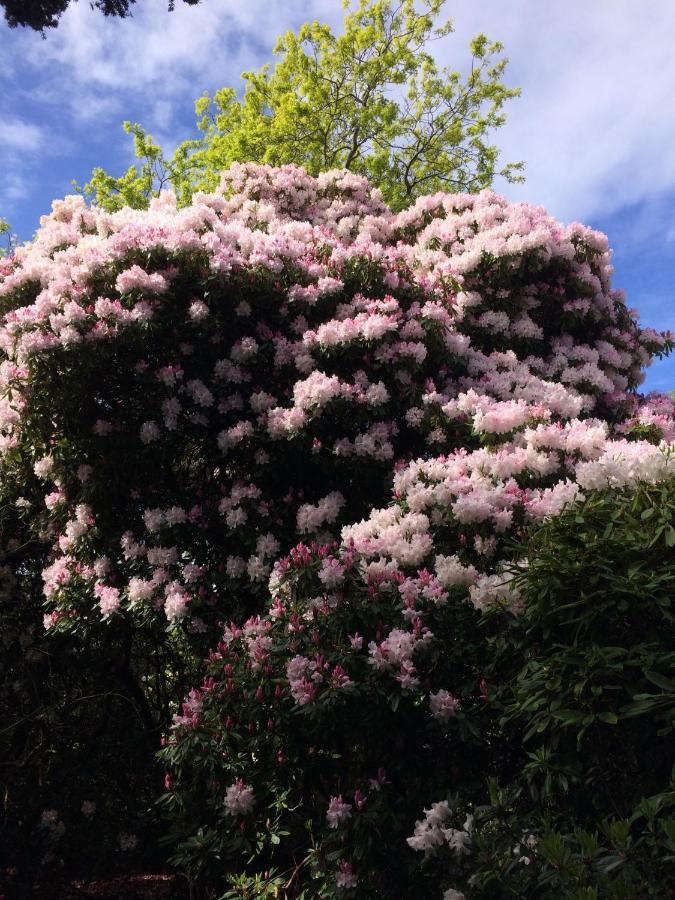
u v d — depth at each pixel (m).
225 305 5.51
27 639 5.96
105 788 5.74
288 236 6.33
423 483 4.37
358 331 5.32
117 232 5.81
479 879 2.47
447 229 7.42
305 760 3.62
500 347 6.75
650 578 2.64
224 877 4.53
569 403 5.64
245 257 5.71
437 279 6.62
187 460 5.89
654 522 2.85
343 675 3.32
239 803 3.46
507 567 3.44
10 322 5.14
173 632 5.47
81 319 4.93
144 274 5.08
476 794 3.17
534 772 2.66
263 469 5.29
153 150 16.42
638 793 2.52
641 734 2.61
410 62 14.71
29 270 5.69
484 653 3.40
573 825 2.53
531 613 2.92
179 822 3.76
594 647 2.57
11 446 5.57
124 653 5.97
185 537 5.21
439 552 4.09
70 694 6.01
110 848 5.56
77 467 5.44
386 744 3.52
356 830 3.23
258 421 5.36
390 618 3.64
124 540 5.19
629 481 3.32
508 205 7.68
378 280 5.89
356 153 15.15
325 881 3.35
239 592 5.11
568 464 4.31
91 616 5.22
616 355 7.50
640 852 2.16
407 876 3.16
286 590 4.02
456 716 3.21
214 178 15.35
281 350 5.48
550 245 6.91
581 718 2.49
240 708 3.60
